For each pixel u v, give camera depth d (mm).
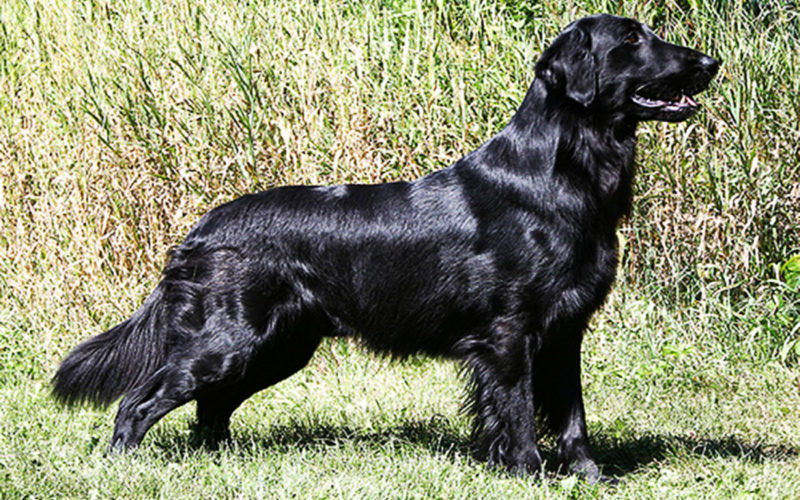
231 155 11523
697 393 9578
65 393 7816
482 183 7035
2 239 13016
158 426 8609
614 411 9102
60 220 12273
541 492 6477
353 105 11297
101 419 8867
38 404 9359
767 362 9977
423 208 7172
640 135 11000
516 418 6926
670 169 10773
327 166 11367
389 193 7359
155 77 12211
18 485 6344
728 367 9953
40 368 10891
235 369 7293
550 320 6875
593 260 6875
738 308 10609
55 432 8234
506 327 6914
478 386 7062
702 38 11141
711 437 8250
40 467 6797
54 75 13180
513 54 11594
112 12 13516
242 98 11727
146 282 11531
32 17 14188
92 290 11609
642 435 8172
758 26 11641
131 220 11688
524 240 6789
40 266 12344
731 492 6547
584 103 6660
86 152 11984
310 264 7367
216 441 7910
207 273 7352
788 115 10812
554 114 6875
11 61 14242
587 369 10141
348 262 7293
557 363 7203
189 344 7332
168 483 6418
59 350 11195
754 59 11055
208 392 7379
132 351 7734
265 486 6414
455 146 11367
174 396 7289
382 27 12492
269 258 7340
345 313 7430
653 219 10891
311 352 7914
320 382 10367
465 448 7926
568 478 6621
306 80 11609
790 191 10695
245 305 7281
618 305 10852
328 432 8391
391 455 7391
